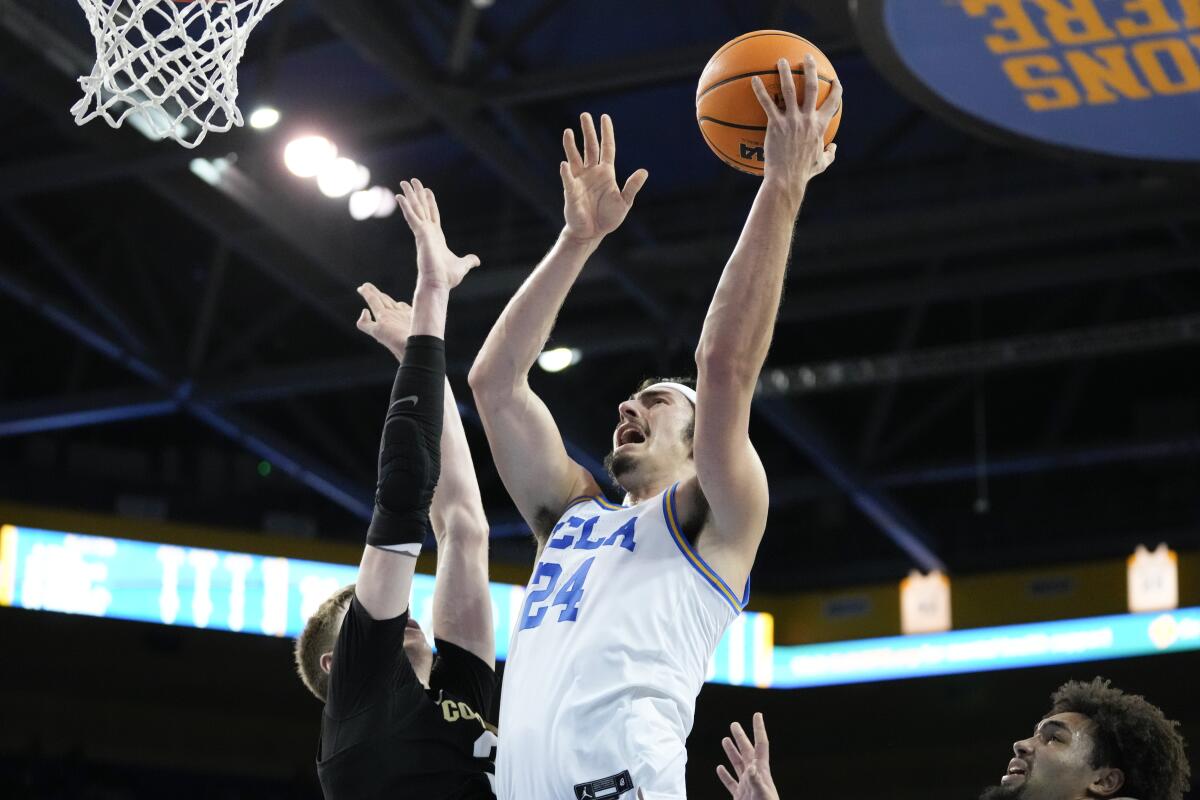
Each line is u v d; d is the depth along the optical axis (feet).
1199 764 50.67
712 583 11.68
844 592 55.52
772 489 52.70
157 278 46.68
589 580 11.85
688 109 38.40
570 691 11.35
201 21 18.22
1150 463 54.24
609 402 50.31
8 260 45.60
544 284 13.05
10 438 53.21
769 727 55.98
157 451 54.85
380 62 33.42
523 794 11.38
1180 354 51.39
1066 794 12.47
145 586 45.55
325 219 40.60
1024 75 25.46
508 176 37.73
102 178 37.29
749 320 11.59
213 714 52.39
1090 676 51.19
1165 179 37.76
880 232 40.42
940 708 54.03
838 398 53.52
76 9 32.01
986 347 44.06
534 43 36.17
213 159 36.06
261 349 49.57
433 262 13.46
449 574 14.67
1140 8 23.47
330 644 14.47
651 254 41.73
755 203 12.00
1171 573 50.08
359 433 52.44
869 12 23.81
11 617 46.19
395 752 12.86
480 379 13.14
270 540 47.50
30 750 49.08
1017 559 53.62
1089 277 41.78
